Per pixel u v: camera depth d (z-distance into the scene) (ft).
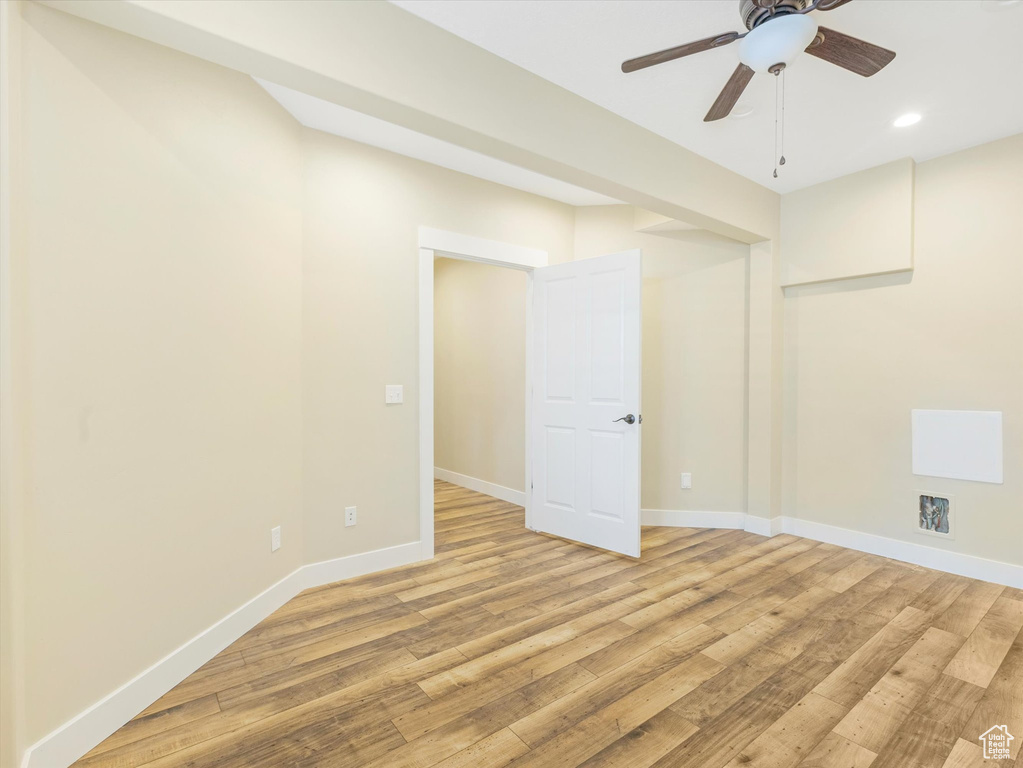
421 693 6.11
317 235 9.23
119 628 5.58
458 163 10.72
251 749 5.17
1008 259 9.32
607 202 13.21
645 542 11.89
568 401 11.98
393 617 8.09
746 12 5.69
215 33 5.05
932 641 7.30
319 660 6.84
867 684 6.26
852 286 11.36
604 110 8.54
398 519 10.36
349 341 9.64
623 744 5.22
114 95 5.60
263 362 8.04
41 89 4.83
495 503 15.78
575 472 11.84
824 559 10.70
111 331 5.52
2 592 4.35
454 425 18.89
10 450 4.42
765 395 12.29
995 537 9.49
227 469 7.27
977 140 9.48
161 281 6.16
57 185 4.96
